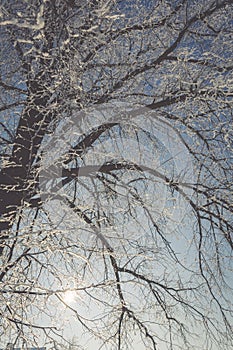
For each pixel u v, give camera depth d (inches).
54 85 162.7
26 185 181.2
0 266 151.3
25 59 171.9
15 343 165.8
